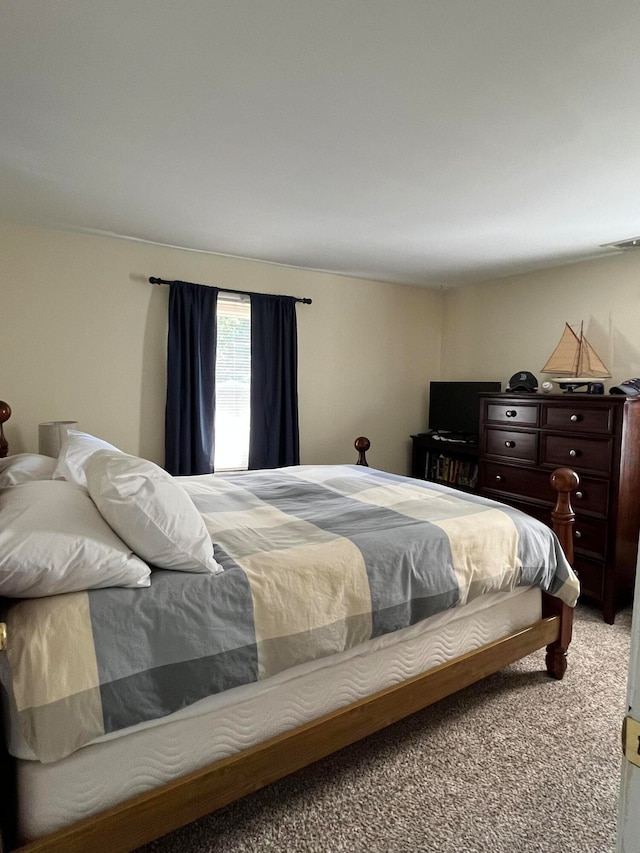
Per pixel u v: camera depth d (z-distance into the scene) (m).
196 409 3.69
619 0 1.23
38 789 1.12
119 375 3.53
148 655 1.24
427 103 1.71
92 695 1.15
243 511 2.21
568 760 1.77
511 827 1.50
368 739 1.88
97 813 1.19
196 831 1.48
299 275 4.24
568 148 2.03
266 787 1.65
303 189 2.49
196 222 3.04
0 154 2.14
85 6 1.28
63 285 3.30
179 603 1.33
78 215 2.95
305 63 1.50
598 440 2.99
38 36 1.39
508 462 3.61
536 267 4.04
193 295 3.66
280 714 1.48
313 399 4.41
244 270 3.96
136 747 1.25
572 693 2.18
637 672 0.54
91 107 1.76
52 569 1.20
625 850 0.56
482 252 3.60
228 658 1.34
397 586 1.70
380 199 2.62
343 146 2.04
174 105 1.75
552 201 2.62
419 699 1.76
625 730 0.55
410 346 4.93
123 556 1.31
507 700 2.13
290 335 4.13
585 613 3.04
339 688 1.61
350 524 2.01
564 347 3.56
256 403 4.01
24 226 3.16
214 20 1.32
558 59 1.47
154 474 1.51
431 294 5.03
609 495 2.93
